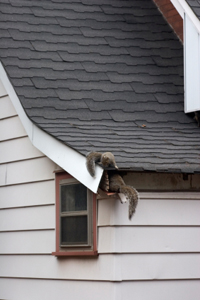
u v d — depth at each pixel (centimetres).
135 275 835
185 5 1060
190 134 970
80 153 803
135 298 831
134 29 1248
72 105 989
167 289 855
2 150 1110
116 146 847
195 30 1034
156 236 860
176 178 890
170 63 1166
